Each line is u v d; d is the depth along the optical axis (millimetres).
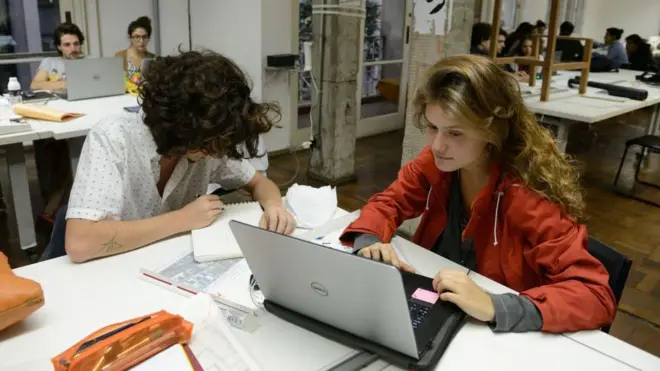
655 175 4516
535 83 4270
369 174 4309
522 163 1199
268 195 1611
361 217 1413
